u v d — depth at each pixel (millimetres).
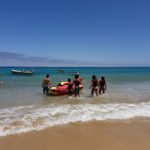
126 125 5070
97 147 3717
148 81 19844
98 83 10539
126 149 3641
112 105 7609
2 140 3977
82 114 6102
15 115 5984
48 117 5746
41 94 10523
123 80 21297
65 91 10414
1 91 11555
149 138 4195
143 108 7059
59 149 3619
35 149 3602
